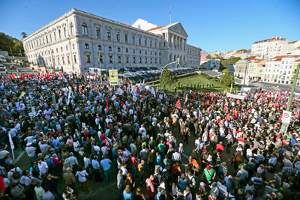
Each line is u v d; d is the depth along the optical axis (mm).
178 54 91188
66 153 8164
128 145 10367
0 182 5590
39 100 15242
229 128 12953
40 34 60031
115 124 11648
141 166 7586
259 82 76000
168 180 7566
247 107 19359
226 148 11930
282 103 25125
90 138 9969
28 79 27297
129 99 18188
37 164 6977
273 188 6254
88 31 46062
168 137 10516
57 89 21078
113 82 21578
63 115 13242
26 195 5742
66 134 9789
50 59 57156
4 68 49469
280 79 71562
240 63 93625
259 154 8617
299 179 7430
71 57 46656
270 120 14680
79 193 7516
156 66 77375
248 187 6387
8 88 19969
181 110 17031
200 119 13977
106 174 8055
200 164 9445
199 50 124000
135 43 63562
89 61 47219
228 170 9617
